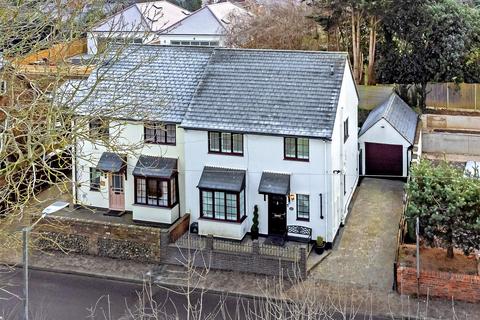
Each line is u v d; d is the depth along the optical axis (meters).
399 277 24.61
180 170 29.70
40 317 23.31
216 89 29.83
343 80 29.56
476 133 38.56
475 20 42.69
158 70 31.27
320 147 27.56
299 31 43.94
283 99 28.91
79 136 18.38
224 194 28.48
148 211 29.61
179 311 24.17
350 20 42.34
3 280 26.27
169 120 29.11
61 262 27.75
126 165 30.11
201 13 50.25
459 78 41.94
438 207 24.59
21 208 16.20
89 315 23.47
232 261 26.86
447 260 25.41
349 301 24.33
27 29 20.48
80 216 30.42
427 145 38.69
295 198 28.22
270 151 28.17
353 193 33.34
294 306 18.64
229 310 24.20
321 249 27.81
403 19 41.53
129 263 27.75
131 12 48.44
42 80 20.86
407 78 42.47
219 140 28.72
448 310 23.64
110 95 28.28
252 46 43.97
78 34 19.88
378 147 34.94
